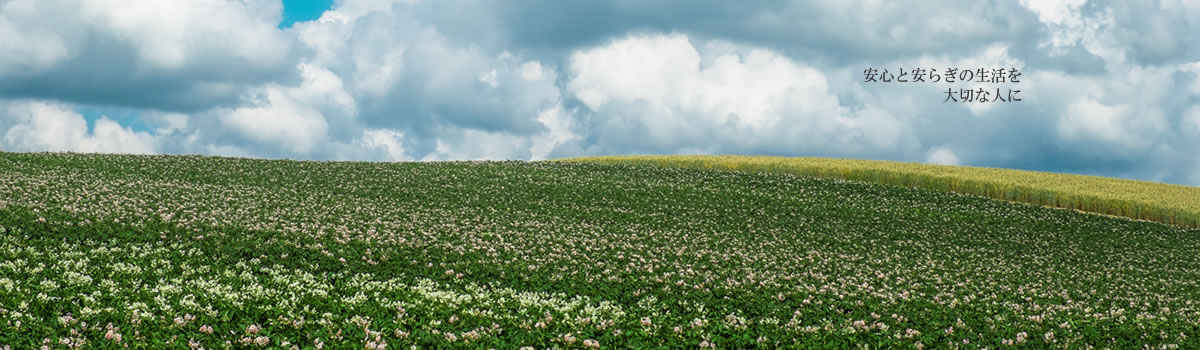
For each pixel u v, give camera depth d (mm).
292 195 34938
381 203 34531
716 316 17750
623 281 21484
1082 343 16797
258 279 18797
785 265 25828
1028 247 34156
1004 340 16453
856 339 15883
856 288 22562
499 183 42844
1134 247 35812
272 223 27078
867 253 29844
